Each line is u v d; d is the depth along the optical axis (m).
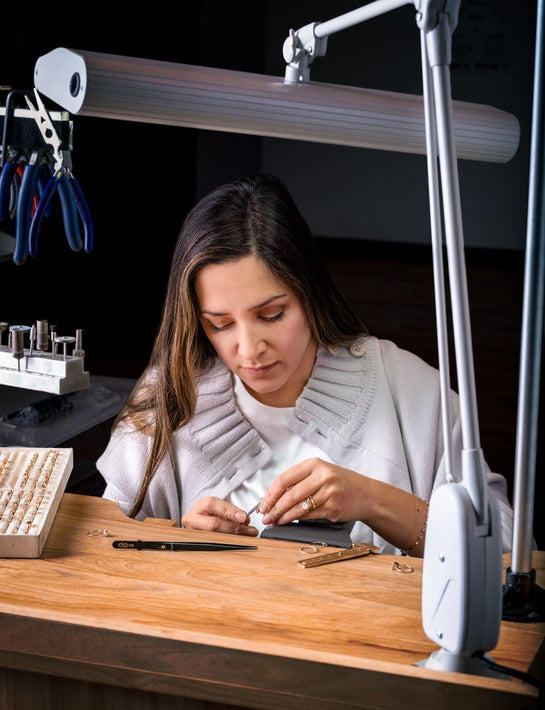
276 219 1.33
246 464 1.51
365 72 8.08
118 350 5.26
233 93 1.06
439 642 0.88
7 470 1.31
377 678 0.88
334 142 1.14
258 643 0.92
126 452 1.55
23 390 2.12
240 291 1.32
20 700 1.00
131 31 4.95
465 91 7.92
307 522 1.25
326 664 0.89
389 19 7.95
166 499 1.55
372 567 1.12
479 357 5.50
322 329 1.49
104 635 0.95
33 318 5.64
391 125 1.13
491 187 8.02
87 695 0.98
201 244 1.32
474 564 0.84
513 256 8.07
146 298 6.10
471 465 0.84
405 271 7.78
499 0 7.70
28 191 1.31
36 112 1.30
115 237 5.99
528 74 7.81
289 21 7.98
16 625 0.97
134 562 1.11
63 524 1.21
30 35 4.70
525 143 7.91
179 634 0.93
